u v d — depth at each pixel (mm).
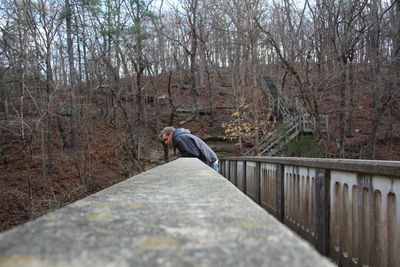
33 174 16188
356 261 2660
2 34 13547
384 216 2285
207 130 23406
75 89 18328
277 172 4949
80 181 15961
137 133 20516
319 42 17891
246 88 23547
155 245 494
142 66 20938
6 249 464
